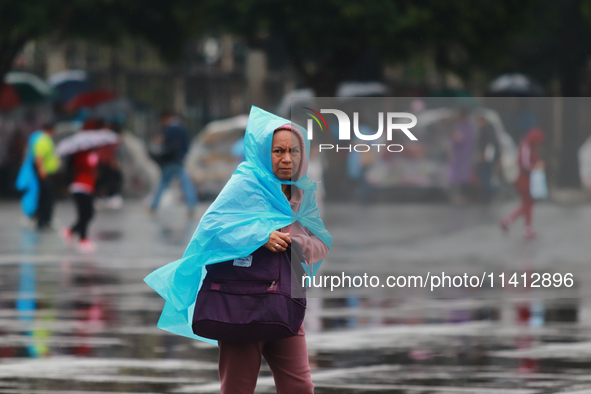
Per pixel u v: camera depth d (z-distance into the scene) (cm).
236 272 995
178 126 5209
